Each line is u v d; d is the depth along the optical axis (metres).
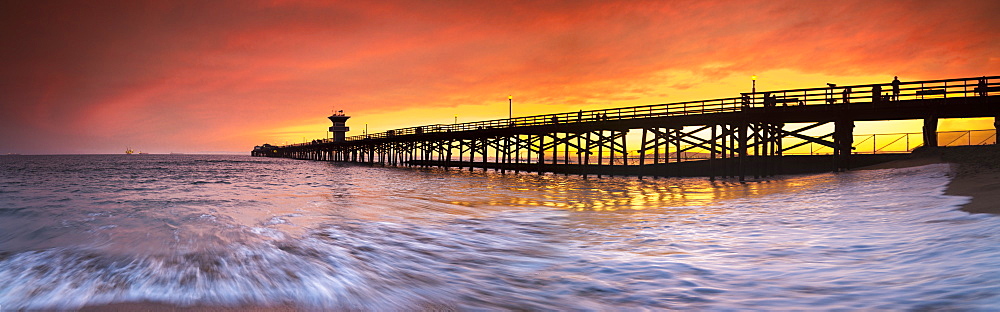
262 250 7.61
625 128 29.20
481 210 13.30
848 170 22.08
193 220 11.47
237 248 7.77
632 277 5.45
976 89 18.56
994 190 9.25
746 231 8.05
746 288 4.75
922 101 19.41
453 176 38.38
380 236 8.97
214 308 4.82
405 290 5.36
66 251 7.60
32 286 5.61
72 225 10.66
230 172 50.47
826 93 21.50
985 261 4.48
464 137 45.59
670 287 4.97
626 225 9.66
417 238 8.76
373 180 32.91
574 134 33.97
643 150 27.52
